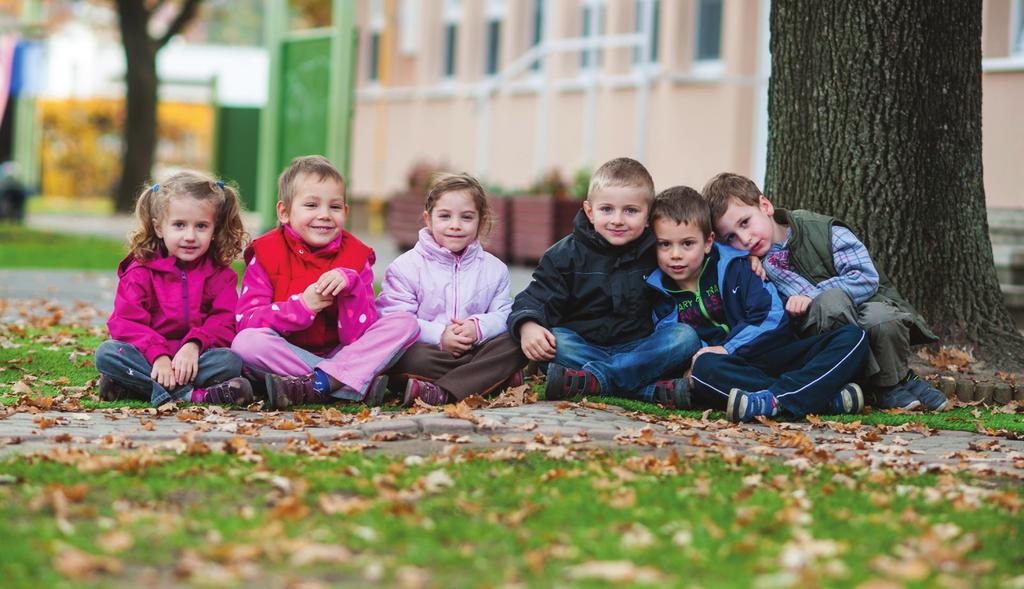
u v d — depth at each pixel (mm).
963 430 7469
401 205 22078
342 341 7863
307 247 8016
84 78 55406
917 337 8242
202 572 4188
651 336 8055
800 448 6543
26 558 4262
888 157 9086
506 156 24578
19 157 44906
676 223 7996
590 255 8180
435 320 8219
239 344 7688
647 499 5305
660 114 20281
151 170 35156
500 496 5316
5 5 57531
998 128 13984
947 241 9195
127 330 7621
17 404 7312
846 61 9102
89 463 5551
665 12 20016
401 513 4984
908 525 5039
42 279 15852
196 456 5914
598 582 4203
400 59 29281
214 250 7938
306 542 4551
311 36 20500
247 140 35188
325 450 6105
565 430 6816
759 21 18391
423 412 7461
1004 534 4949
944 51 9109
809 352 7848
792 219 8281
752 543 4633
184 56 47438
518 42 24531
